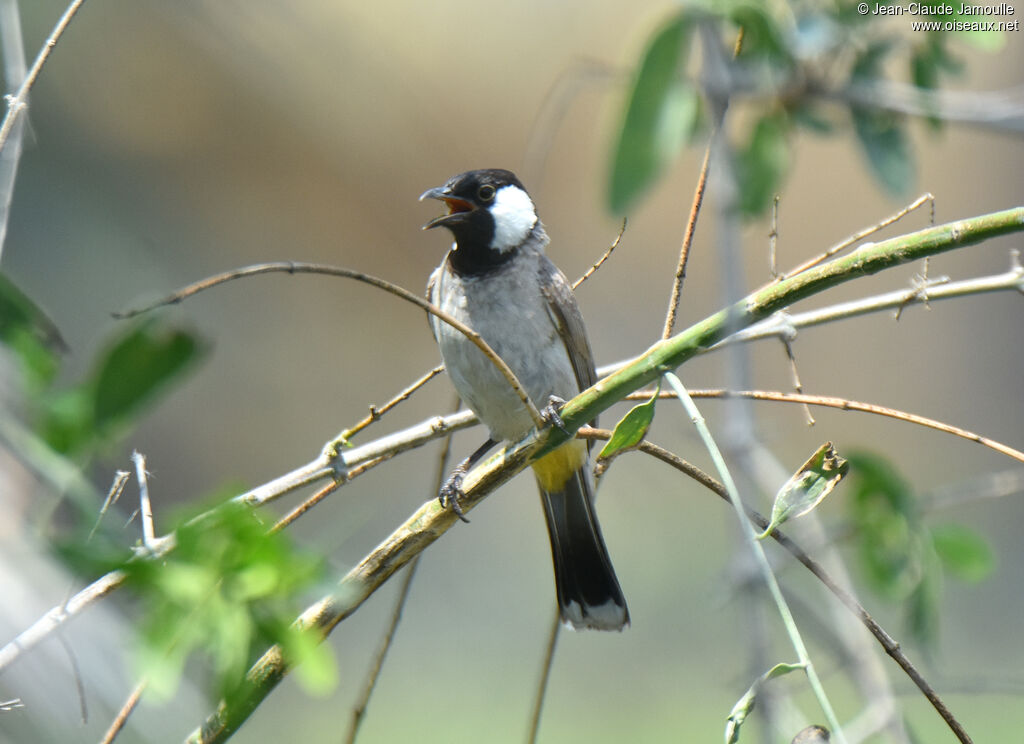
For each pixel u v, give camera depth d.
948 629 13.76
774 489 4.94
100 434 2.90
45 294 12.95
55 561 2.75
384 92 15.66
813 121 5.34
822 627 5.18
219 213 15.38
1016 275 3.99
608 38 18.02
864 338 18.83
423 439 4.27
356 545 14.97
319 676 2.57
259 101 14.32
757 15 4.57
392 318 17.45
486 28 17.80
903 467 18.39
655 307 18.58
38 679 2.86
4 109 7.25
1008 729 10.93
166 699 2.50
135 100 13.80
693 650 13.28
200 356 2.97
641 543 15.26
